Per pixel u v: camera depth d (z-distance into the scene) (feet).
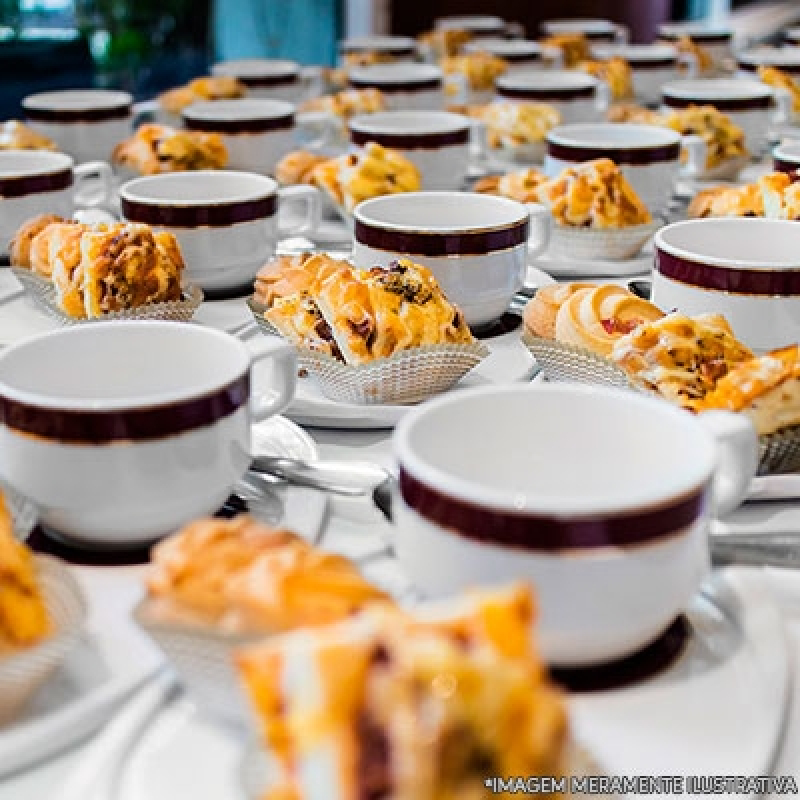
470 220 3.25
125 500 2.24
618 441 2.16
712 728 1.83
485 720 1.42
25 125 4.34
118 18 5.55
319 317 2.83
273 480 2.55
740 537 2.38
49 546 2.37
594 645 1.88
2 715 1.80
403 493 1.95
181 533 1.89
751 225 3.01
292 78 5.28
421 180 4.04
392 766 1.40
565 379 2.80
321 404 2.75
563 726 1.48
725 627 2.09
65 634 1.83
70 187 3.61
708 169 4.34
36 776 1.77
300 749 1.44
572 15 8.70
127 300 3.03
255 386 2.76
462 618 1.51
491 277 3.09
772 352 2.61
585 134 3.94
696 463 1.94
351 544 2.40
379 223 3.09
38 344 2.48
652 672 1.96
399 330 2.77
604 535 1.80
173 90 5.06
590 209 3.55
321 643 1.49
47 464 2.23
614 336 2.74
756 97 4.56
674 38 6.58
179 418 2.24
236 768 1.66
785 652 1.98
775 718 1.83
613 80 5.32
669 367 2.62
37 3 5.28
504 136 4.57
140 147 4.07
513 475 2.19
